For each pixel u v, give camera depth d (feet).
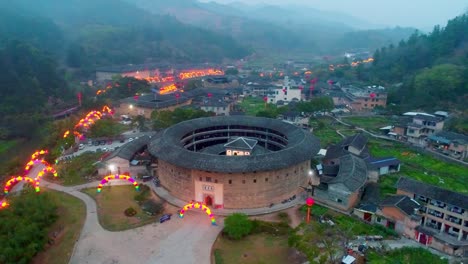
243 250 209.36
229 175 250.57
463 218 217.36
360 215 242.58
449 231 225.97
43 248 206.80
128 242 217.36
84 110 547.08
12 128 466.29
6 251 182.80
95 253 206.69
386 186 293.84
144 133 452.76
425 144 405.59
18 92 532.32
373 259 197.67
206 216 247.70
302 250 192.85
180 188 270.46
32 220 216.74
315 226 215.51
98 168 320.09
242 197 255.29
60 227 232.73
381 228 228.43
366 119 536.83
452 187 296.10
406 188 245.65
